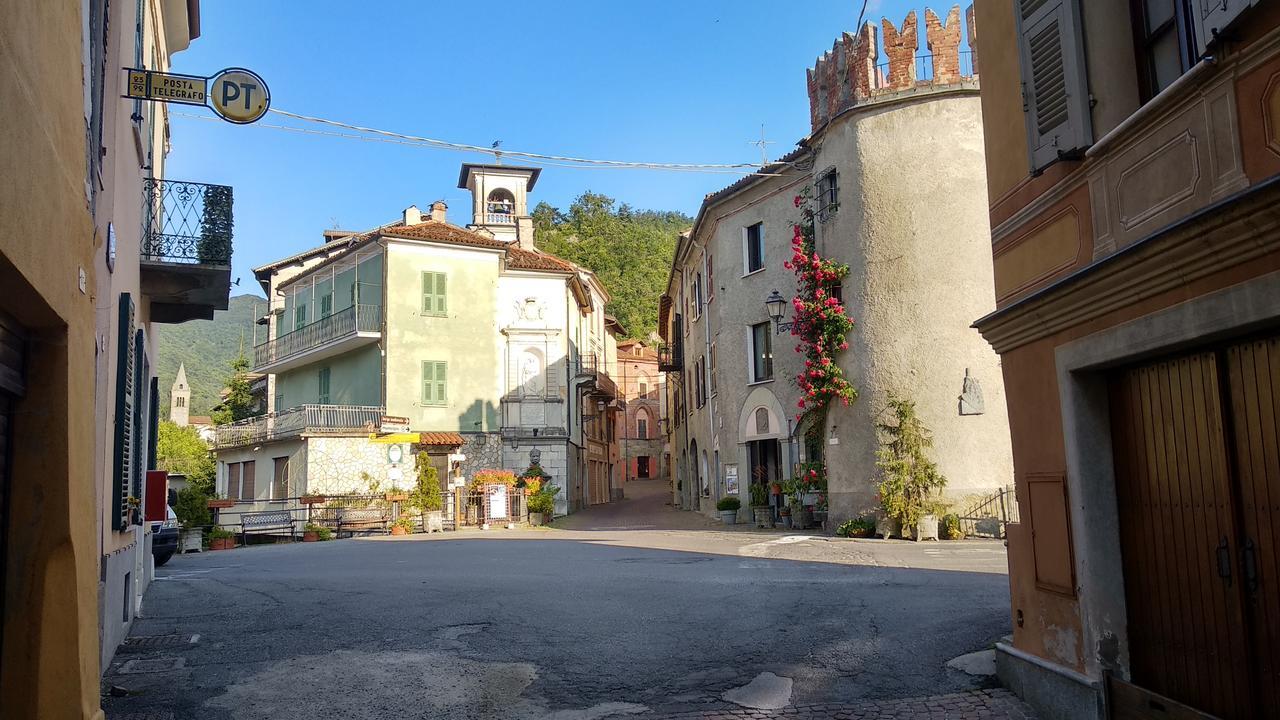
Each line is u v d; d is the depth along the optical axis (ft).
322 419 107.34
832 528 71.72
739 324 89.97
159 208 39.83
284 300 142.10
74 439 15.56
